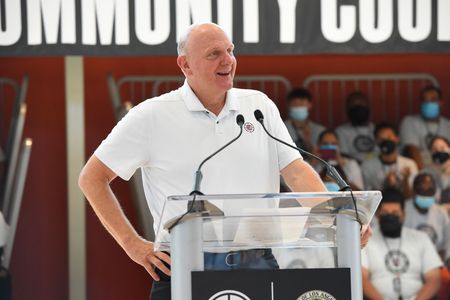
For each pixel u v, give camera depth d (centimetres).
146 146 996
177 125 993
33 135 2000
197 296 761
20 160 1850
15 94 1988
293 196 767
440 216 1895
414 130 1962
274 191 1022
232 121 998
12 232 1853
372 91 2048
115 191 1980
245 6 1688
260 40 1691
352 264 779
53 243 2000
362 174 1908
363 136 1938
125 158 992
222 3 1683
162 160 994
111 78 1889
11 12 1659
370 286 1811
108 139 1002
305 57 2058
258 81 2009
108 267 1986
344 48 1711
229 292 761
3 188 1873
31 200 1997
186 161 988
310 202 779
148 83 1994
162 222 789
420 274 1833
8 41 1658
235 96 1009
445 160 1927
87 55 1666
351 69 2070
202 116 994
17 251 1992
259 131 1007
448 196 1908
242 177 992
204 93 993
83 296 1925
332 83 2039
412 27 1719
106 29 1669
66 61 1917
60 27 1664
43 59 2006
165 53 1673
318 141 1898
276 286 763
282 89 2016
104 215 983
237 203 777
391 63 2081
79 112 1919
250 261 794
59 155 2006
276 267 795
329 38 1708
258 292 762
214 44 980
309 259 799
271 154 1018
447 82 2088
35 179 1998
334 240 793
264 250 799
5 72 2000
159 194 998
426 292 1822
